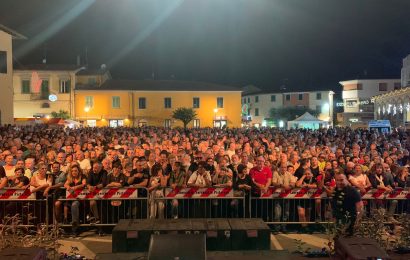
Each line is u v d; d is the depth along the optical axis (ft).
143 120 180.55
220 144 51.83
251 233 24.48
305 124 149.28
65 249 28.96
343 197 26.76
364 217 26.30
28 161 35.88
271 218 33.50
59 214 32.42
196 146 52.01
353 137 73.31
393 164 38.29
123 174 33.65
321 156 39.93
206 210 33.42
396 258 21.67
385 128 97.60
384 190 32.99
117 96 179.01
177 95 182.50
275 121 239.30
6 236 22.61
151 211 32.96
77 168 33.01
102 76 190.08
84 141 60.13
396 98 144.66
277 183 33.86
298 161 39.14
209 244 24.43
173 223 26.03
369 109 226.17
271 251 23.22
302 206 33.68
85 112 177.27
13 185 32.99
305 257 23.31
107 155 43.32
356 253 18.79
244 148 47.16
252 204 33.45
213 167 37.40
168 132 84.07
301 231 33.45
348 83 238.48
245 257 22.08
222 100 184.85
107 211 32.99
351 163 34.45
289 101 243.40
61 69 176.45
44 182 32.35
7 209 31.76
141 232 24.49
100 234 32.45
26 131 75.66
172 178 34.96
